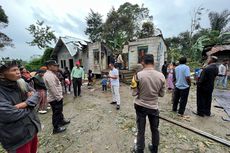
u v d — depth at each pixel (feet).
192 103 17.71
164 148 8.65
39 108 16.39
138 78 7.38
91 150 8.77
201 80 12.84
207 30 79.82
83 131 11.15
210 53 40.65
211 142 9.19
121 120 12.84
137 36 89.20
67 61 55.93
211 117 13.16
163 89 7.61
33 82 16.52
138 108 7.69
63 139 10.16
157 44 34.96
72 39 55.83
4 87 5.03
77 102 19.69
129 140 9.65
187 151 8.34
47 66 10.61
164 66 33.83
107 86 29.76
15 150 5.29
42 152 8.79
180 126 11.39
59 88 10.89
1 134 5.02
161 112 14.60
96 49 44.47
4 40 76.95
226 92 23.91
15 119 4.81
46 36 66.23
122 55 46.03
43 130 11.76
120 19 85.71
